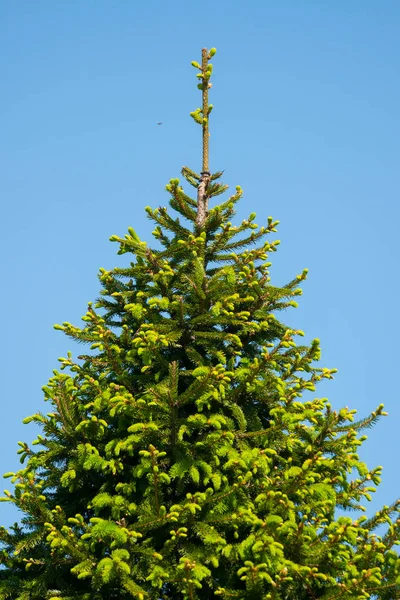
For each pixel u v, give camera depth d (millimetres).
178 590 13008
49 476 14898
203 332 15453
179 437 13852
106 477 14984
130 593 13516
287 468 14844
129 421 14852
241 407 15453
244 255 16547
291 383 15773
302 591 13453
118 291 16656
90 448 14055
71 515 15109
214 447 14148
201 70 18984
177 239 17188
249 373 14766
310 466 13539
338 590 12844
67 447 14609
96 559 13336
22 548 13617
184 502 13688
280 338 16578
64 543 12984
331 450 14688
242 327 16406
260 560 12758
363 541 13773
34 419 14406
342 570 13422
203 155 18641
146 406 14109
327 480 14141
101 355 15859
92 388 14664
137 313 14906
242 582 13594
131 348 16078
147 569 13266
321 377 15312
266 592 12945
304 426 14922
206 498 13555
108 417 15484
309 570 12555
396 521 13961
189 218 17656
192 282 15719
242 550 12930
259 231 16875
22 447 14148
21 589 13805
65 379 14609
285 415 14297
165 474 13242
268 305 16469
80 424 14195
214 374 13469
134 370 16109
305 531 13398
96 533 12758
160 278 15617
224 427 14867
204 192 18188
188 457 13977
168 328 15414
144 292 16594
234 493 13711
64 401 14516
